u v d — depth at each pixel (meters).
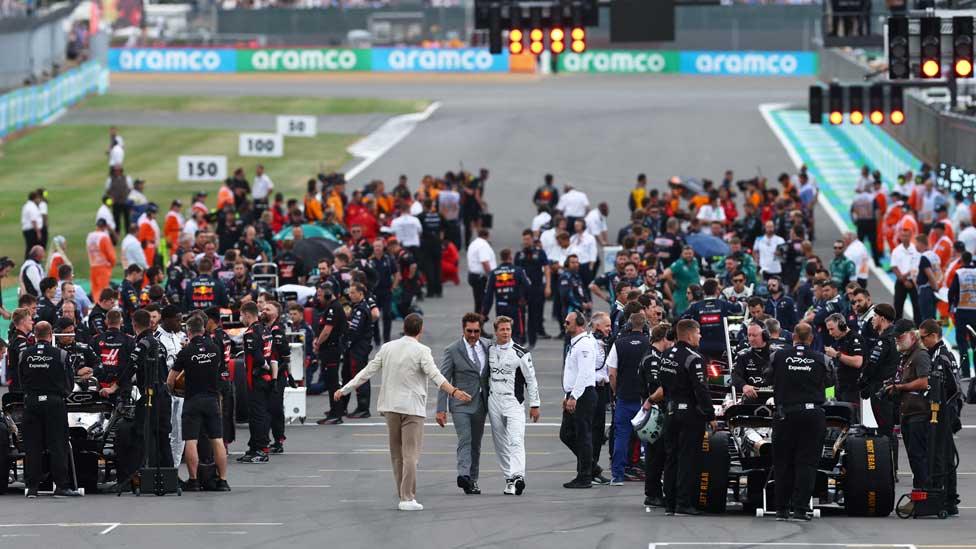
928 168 138.62
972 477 67.62
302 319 86.75
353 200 135.88
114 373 64.44
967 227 119.00
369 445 77.25
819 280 86.81
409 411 59.66
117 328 66.81
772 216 133.00
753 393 59.00
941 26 107.06
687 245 100.62
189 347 64.06
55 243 106.44
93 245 118.56
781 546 51.34
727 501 61.91
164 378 64.69
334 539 53.12
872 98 124.69
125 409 64.25
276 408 74.12
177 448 67.69
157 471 63.53
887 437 60.50
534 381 63.97
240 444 79.06
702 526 55.41
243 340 73.31
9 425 65.19
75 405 65.69
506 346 63.75
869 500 57.19
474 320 63.81
